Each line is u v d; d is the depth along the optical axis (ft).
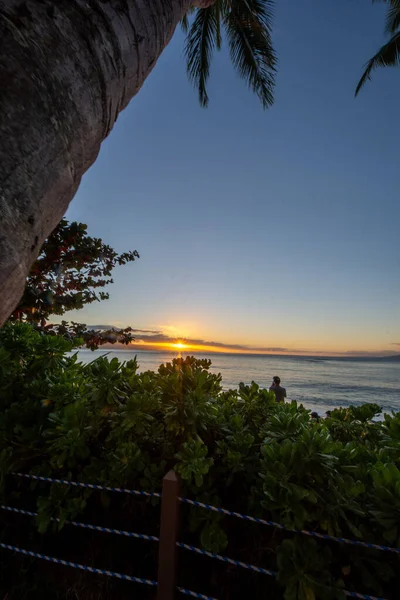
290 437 6.20
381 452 6.50
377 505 5.05
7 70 3.10
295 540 4.94
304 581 4.64
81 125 4.04
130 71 5.26
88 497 6.32
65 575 6.40
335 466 5.69
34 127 3.22
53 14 3.82
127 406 6.48
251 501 5.89
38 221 3.38
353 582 5.16
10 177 2.98
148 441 6.82
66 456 6.41
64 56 3.77
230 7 27.50
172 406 6.45
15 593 6.27
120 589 6.03
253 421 7.95
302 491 4.97
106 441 6.77
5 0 3.47
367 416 9.12
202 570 5.95
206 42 32.89
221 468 6.41
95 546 6.47
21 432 7.18
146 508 6.28
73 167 3.99
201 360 9.90
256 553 5.75
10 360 8.84
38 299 10.89
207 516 5.66
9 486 7.20
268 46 27.14
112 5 4.98
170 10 6.93
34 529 6.81
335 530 5.07
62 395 7.61
